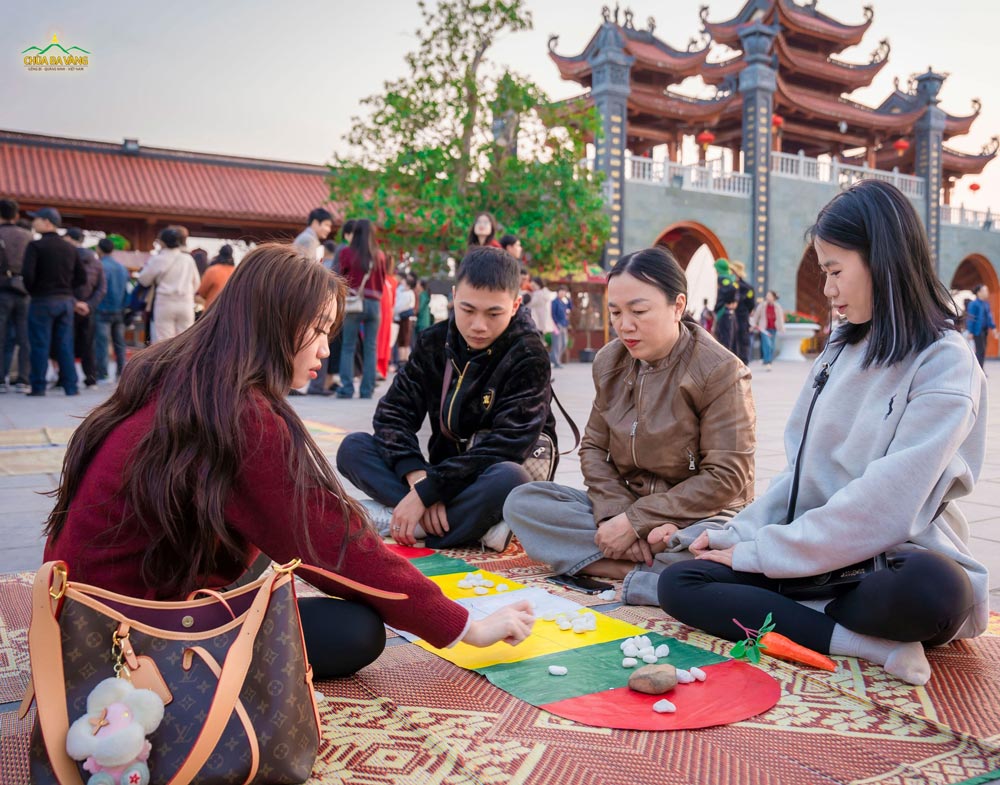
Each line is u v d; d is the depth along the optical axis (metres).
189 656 1.47
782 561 2.16
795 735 1.76
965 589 1.99
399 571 1.89
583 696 1.95
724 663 2.14
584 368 16.56
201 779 1.43
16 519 3.77
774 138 27.88
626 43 23.83
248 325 1.70
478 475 3.24
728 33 27.88
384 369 11.20
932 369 2.09
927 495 2.03
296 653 1.54
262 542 1.75
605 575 2.88
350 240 9.23
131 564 1.63
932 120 30.69
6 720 1.86
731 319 16.42
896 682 2.02
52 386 10.42
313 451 1.75
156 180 23.03
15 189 20.81
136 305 9.34
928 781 1.58
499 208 16.06
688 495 2.72
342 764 1.64
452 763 1.64
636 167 23.98
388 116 15.23
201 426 1.60
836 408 2.25
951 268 31.64
